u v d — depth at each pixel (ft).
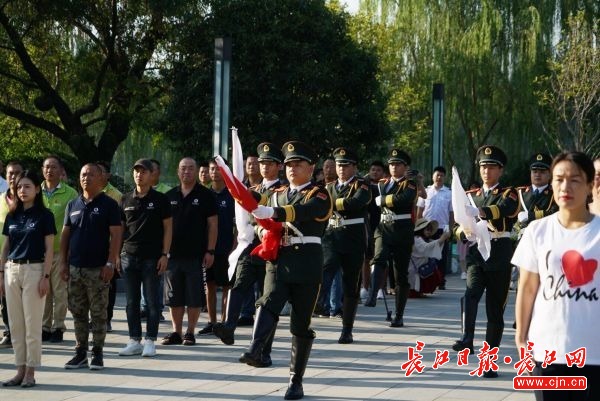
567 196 17.78
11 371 32.78
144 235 34.99
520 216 37.24
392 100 111.04
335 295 46.91
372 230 49.70
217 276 40.32
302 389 28.66
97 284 32.04
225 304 42.39
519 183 110.11
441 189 63.62
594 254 17.53
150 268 35.06
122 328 42.01
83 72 88.84
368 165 96.78
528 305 18.26
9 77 87.61
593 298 17.46
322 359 34.99
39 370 32.37
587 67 102.73
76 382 30.40
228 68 53.57
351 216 39.04
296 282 28.09
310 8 90.27
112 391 29.09
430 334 41.55
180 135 90.63
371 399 28.25
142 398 28.17
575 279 17.56
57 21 83.66
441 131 73.36
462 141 114.62
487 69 110.32
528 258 18.24
